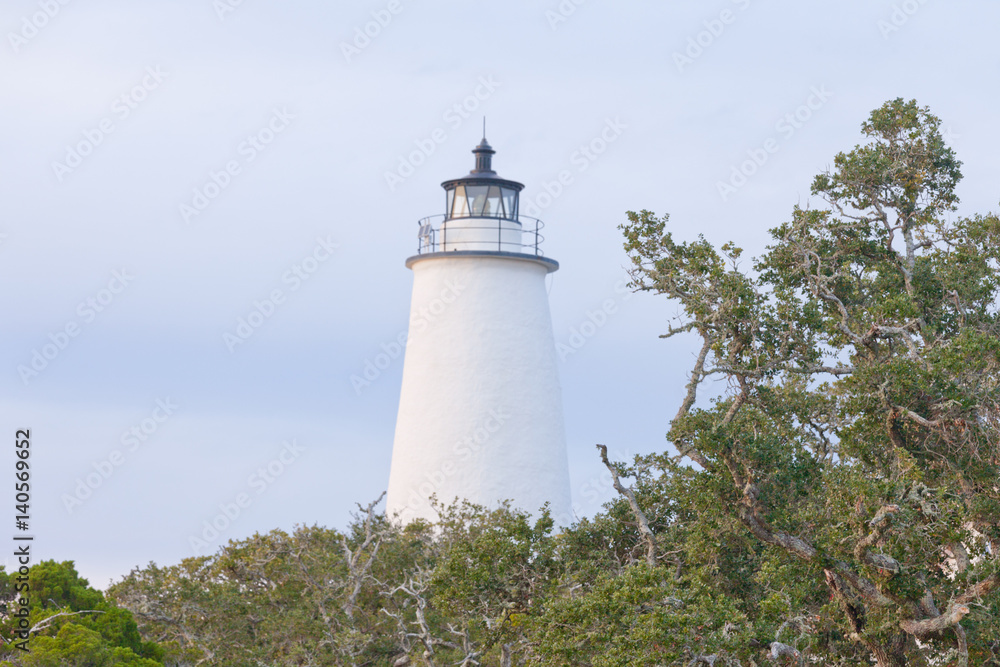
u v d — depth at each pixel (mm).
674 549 31594
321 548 43781
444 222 60750
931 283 35219
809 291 34906
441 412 57969
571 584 30344
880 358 31969
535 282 60406
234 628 41219
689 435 29031
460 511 54156
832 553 26688
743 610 29500
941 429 27422
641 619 23594
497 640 29672
